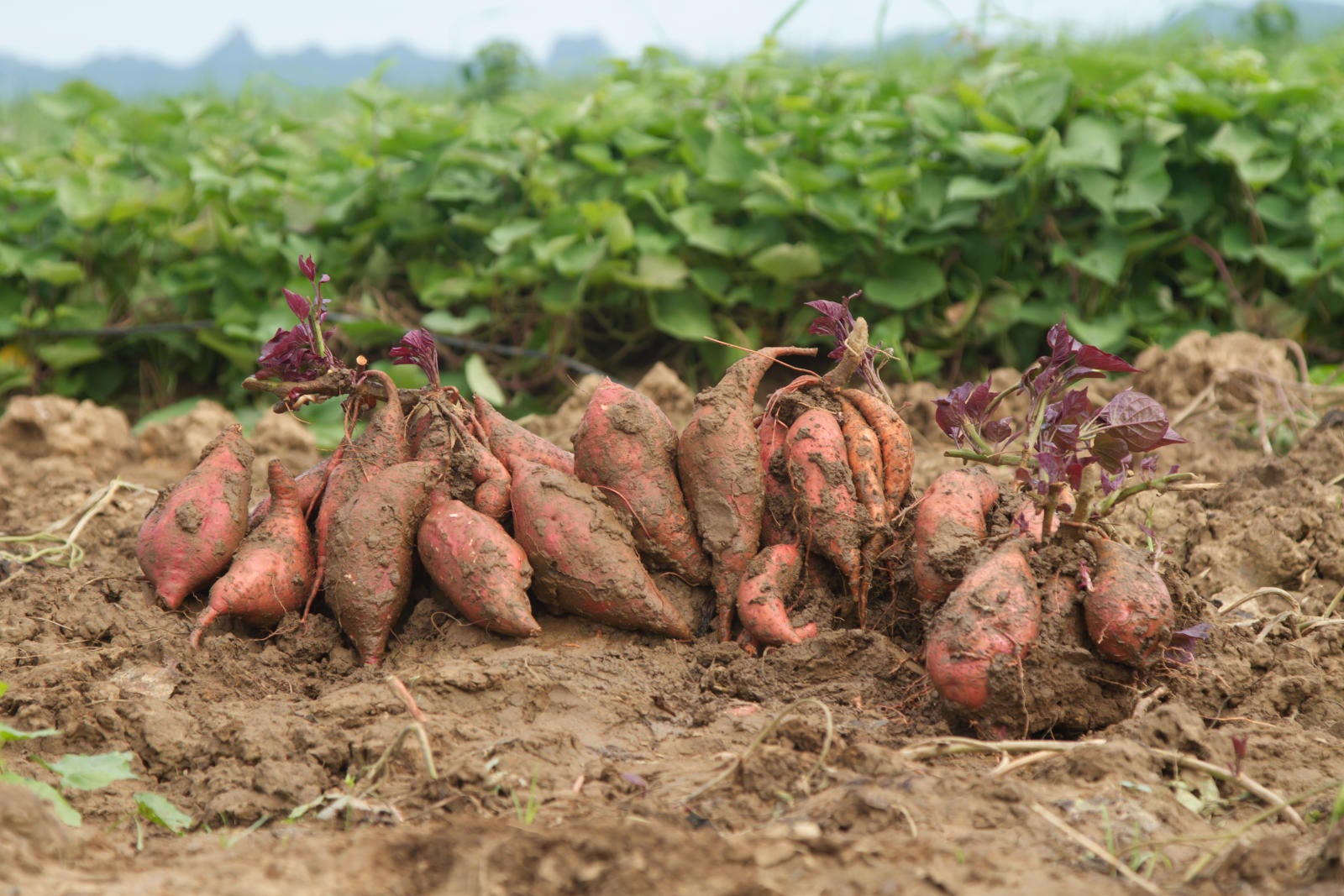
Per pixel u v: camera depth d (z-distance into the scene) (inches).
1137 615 122.1
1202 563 180.9
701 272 294.2
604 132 303.6
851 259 302.5
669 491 150.7
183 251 316.8
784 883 95.2
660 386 268.7
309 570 154.9
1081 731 127.3
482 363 304.7
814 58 440.8
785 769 114.5
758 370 153.9
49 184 311.0
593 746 124.6
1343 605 169.3
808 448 146.9
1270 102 295.7
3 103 537.3
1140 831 104.3
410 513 148.9
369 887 94.7
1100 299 303.1
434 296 302.0
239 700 139.1
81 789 114.0
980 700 122.1
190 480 159.0
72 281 306.7
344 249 310.2
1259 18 456.8
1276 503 191.6
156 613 154.0
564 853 98.0
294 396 161.0
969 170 294.8
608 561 144.9
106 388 324.8
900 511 152.7
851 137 308.2
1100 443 132.0
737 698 137.3
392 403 159.6
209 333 302.7
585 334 312.5
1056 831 103.8
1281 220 299.4
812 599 148.1
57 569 181.0
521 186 309.3
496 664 136.1
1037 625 124.2
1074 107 293.4
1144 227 299.7
